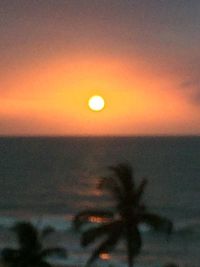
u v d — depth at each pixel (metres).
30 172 164.88
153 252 67.88
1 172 167.50
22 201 114.31
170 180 141.38
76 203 111.31
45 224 86.00
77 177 149.25
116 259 62.25
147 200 113.06
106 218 38.06
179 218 95.12
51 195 121.19
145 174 153.88
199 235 76.12
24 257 39.22
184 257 66.75
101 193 121.62
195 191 123.44
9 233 79.31
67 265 59.84
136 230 36.47
